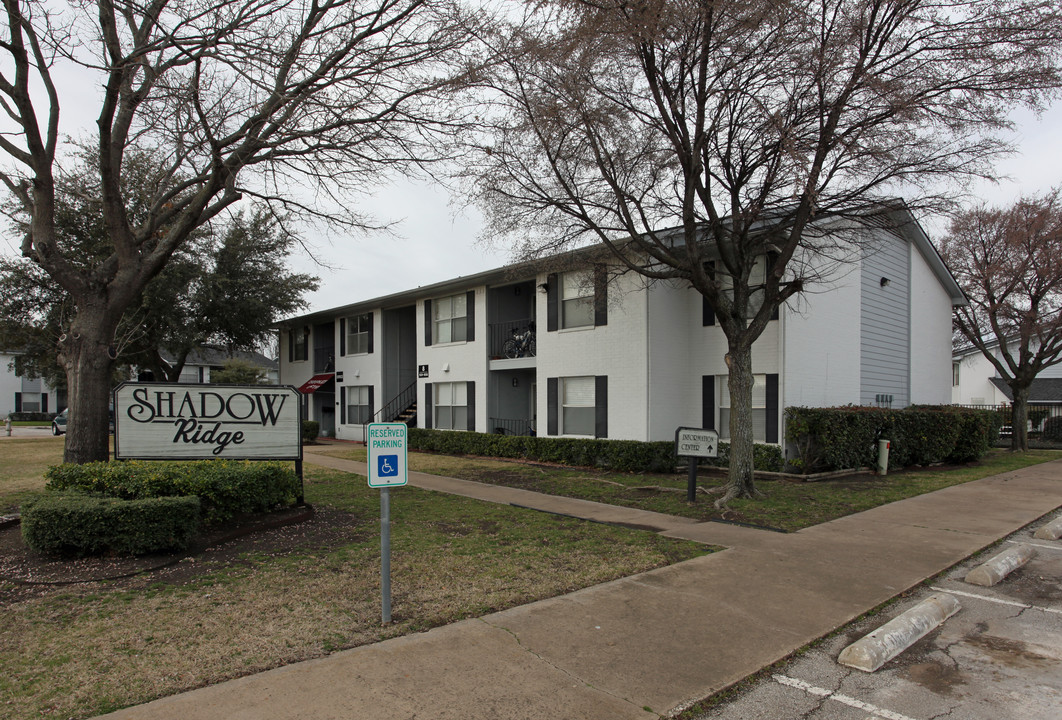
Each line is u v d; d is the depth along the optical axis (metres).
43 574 5.65
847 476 13.45
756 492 10.34
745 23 8.62
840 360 15.27
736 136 10.38
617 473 13.66
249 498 7.50
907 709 3.63
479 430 18.86
